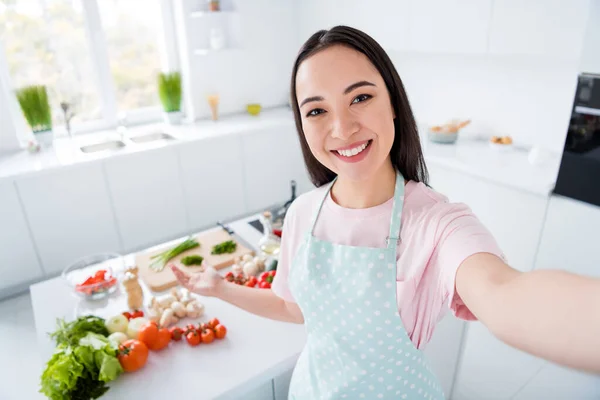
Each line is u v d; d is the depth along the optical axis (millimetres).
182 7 3098
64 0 2807
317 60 648
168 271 1571
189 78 3299
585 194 1755
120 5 3031
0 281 2477
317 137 689
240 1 3291
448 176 2314
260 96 3750
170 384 1062
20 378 1984
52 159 2570
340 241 801
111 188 2684
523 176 2014
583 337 373
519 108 2453
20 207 2412
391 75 675
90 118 3182
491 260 544
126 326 1222
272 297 1036
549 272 441
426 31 2420
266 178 3402
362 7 2838
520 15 1975
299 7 3553
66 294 1488
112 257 1688
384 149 677
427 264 671
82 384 1019
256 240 1797
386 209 761
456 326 1556
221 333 1210
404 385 817
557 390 1608
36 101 2666
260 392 1225
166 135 3121
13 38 2715
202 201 3113
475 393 1808
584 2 1742
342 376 845
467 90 2689
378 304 726
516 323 427
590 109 1656
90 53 3006
